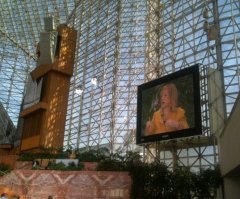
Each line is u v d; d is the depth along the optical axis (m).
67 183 18.86
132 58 29.12
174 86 19.45
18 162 23.09
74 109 34.84
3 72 48.72
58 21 42.12
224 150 14.81
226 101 19.53
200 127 17.16
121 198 17.42
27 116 30.12
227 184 15.43
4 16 47.12
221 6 21.91
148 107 20.81
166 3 26.92
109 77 30.06
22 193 19.56
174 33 25.23
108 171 18.44
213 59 21.20
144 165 17.02
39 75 30.08
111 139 26.91
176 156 20.05
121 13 30.52
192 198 15.85
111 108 27.81
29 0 43.34
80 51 36.84
